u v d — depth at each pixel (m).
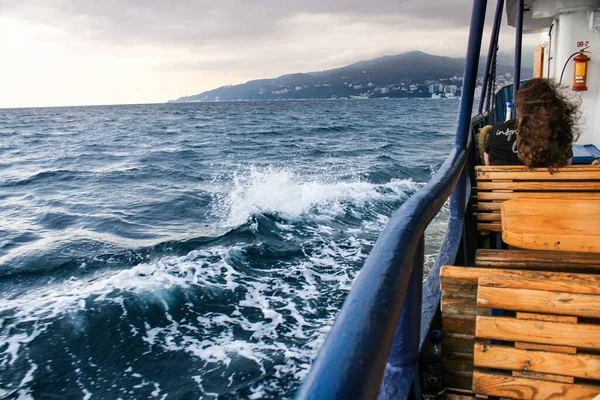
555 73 7.60
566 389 1.38
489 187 3.08
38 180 24.28
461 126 2.80
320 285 8.30
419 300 1.37
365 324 0.58
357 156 28.05
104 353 6.63
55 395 5.86
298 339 6.54
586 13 6.86
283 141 41.50
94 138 53.19
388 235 0.90
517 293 1.39
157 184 21.44
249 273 9.05
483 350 1.45
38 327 7.36
